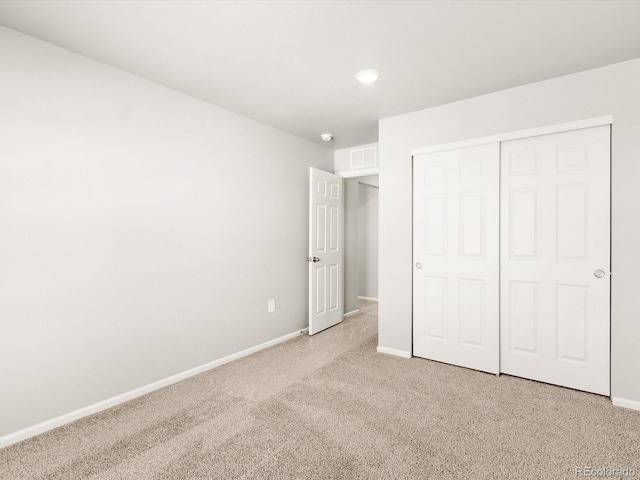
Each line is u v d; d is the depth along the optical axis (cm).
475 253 282
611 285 228
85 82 214
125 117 234
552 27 184
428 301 307
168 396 240
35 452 177
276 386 254
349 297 488
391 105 296
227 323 308
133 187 238
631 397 220
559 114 244
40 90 196
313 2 164
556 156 248
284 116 324
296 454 174
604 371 233
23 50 190
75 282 210
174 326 264
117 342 230
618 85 224
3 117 183
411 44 202
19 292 188
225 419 208
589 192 236
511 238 267
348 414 212
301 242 399
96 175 219
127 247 235
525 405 222
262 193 345
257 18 177
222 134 302
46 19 177
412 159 313
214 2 164
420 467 163
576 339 242
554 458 169
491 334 275
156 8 168
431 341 306
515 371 268
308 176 408
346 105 296
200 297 284
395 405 223
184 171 272
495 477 156
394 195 322
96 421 207
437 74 239
